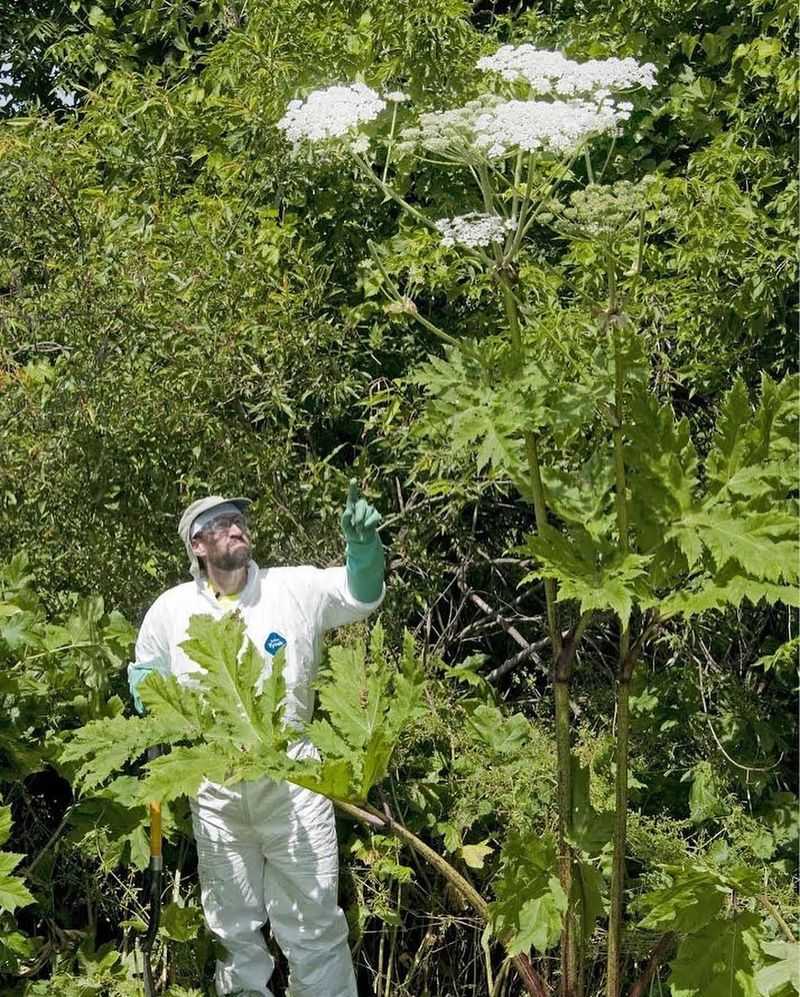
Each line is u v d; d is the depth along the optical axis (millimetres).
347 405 8555
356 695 5996
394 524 8727
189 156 9492
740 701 8203
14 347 8078
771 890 6953
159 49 11852
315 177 8719
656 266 8297
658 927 5676
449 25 8234
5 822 6457
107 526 7750
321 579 7090
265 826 6965
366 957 7750
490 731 7781
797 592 5238
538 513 5551
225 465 7859
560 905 5750
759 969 5641
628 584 5344
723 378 8391
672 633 8508
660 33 9305
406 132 5504
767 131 8945
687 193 7910
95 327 7535
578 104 5441
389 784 7742
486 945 6008
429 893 7781
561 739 5863
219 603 6996
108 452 7559
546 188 5488
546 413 5363
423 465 7879
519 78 5539
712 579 5598
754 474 5477
